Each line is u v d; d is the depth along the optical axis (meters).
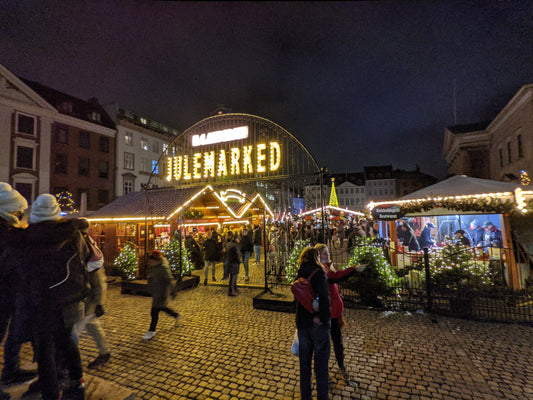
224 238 11.63
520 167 19.88
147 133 35.84
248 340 4.39
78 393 2.49
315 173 6.84
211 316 5.55
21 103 22.69
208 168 8.34
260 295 6.32
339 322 3.30
